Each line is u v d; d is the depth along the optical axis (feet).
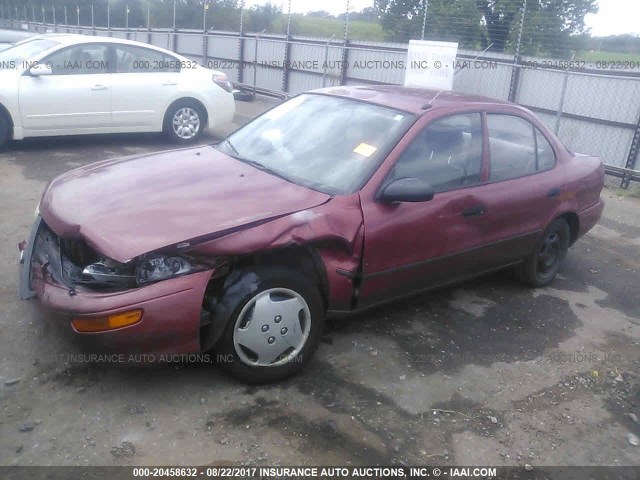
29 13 120.16
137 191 11.51
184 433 9.90
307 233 10.94
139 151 29.04
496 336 14.12
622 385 12.73
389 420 10.74
